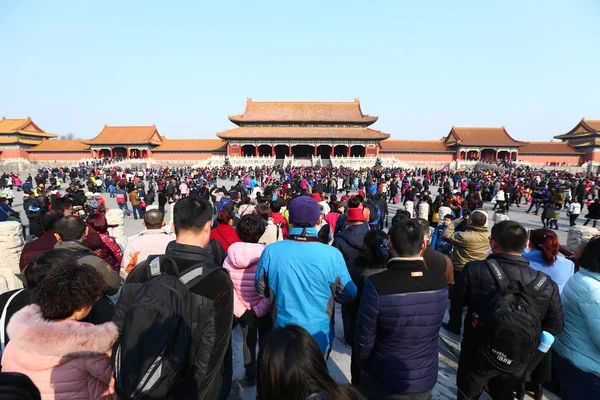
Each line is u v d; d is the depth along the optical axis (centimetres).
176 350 239
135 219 2159
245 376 486
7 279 745
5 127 9206
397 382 316
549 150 8944
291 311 346
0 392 184
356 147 9119
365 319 317
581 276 362
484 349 319
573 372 365
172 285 253
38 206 1303
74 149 9038
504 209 2436
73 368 240
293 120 8612
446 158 8906
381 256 457
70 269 262
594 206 1747
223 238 572
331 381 184
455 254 677
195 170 6153
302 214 367
